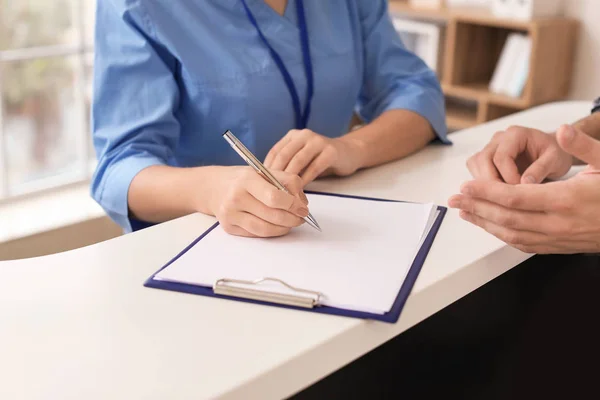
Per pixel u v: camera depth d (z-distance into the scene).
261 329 0.68
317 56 1.40
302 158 1.09
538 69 2.91
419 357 1.02
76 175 2.81
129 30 1.23
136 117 1.23
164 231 0.93
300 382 0.65
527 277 1.14
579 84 3.07
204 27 1.27
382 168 1.23
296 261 0.82
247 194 0.89
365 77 1.56
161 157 1.22
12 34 3.12
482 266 0.85
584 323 1.20
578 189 0.81
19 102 3.19
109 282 0.78
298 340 0.67
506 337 1.13
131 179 1.11
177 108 1.31
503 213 0.83
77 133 2.89
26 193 2.60
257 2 1.32
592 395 1.23
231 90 1.29
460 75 3.19
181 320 0.70
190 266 0.81
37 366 0.63
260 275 0.79
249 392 0.61
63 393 0.59
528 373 1.17
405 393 1.01
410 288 0.76
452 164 1.25
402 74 1.51
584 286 1.18
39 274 0.80
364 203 1.02
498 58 3.29
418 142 1.33
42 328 0.69
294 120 1.39
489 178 1.11
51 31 3.13
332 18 1.44
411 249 0.86
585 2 2.97
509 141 1.15
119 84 1.24
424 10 3.17
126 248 0.88
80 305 0.73
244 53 1.31
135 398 0.58
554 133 1.21
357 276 0.78
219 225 0.95
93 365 0.63
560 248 0.85
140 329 0.69
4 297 0.75
